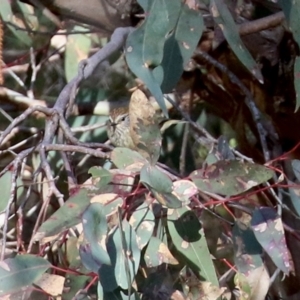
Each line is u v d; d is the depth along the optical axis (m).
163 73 1.67
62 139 1.81
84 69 1.84
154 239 1.61
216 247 1.89
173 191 1.57
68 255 1.62
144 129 1.58
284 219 1.93
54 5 2.08
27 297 1.59
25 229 2.01
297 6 1.71
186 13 1.67
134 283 1.59
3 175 1.78
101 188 1.58
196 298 1.61
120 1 2.08
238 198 1.64
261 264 1.67
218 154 1.72
